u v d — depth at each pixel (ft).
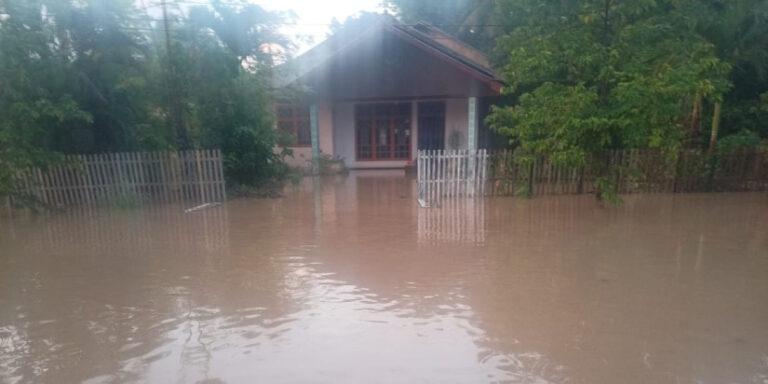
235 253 24.59
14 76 32.40
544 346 14.16
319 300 17.97
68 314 17.24
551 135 31.50
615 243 25.05
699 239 25.66
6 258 24.47
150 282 20.39
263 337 15.06
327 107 64.34
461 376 12.60
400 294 18.40
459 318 16.14
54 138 36.94
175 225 31.42
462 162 38.63
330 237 27.53
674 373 12.60
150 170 38.55
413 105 66.08
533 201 36.99
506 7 51.08
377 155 67.62
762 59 45.24
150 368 13.41
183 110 40.98
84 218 33.99
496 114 37.50
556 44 30.71
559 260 22.34
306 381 12.50
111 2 35.83
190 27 39.68
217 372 13.07
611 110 29.89
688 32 31.73
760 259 22.08
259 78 43.83
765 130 49.37
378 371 12.91
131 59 37.55
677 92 27.32
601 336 14.71
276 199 41.11
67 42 36.04
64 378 13.05
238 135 42.04
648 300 17.43
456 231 28.30
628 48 29.68
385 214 33.73
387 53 57.41
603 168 36.55
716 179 40.11
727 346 13.99
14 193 35.19
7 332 15.90
